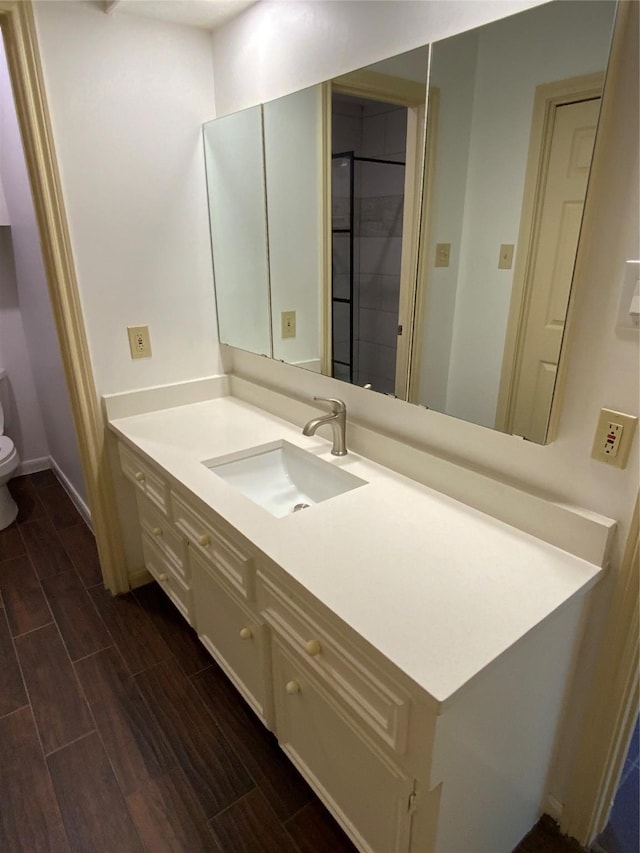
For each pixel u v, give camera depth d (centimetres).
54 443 322
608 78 90
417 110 125
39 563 251
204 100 197
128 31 175
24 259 260
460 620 96
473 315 122
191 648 199
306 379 187
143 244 197
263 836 137
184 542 171
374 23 131
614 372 103
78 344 191
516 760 117
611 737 122
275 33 162
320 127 154
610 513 110
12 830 139
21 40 155
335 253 160
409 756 93
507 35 103
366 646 92
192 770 154
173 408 217
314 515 131
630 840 138
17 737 164
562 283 104
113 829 139
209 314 221
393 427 154
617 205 95
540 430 115
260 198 185
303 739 132
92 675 187
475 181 115
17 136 210
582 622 119
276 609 122
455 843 106
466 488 134
